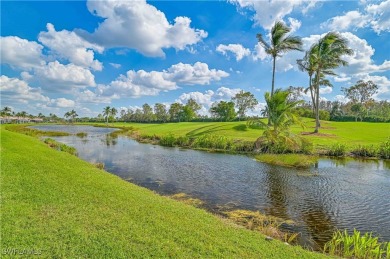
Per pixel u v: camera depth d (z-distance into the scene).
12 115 140.00
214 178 15.28
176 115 112.31
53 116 159.25
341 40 33.28
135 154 25.14
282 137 24.03
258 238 6.63
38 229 5.63
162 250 5.23
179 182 14.35
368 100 78.25
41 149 18.94
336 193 12.34
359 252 6.34
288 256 5.64
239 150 27.06
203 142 30.31
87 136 49.69
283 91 24.14
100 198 8.23
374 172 16.83
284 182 14.32
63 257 4.66
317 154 23.14
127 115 147.88
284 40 34.69
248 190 12.82
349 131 36.38
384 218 9.39
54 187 8.91
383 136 31.56
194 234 6.23
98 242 5.30
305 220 9.16
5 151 14.87
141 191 10.55
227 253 5.40
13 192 7.90
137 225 6.36
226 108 82.56
